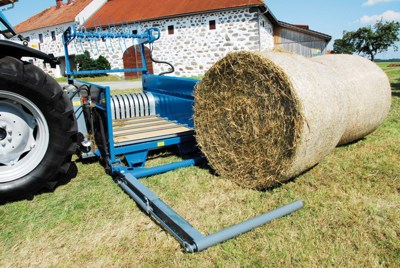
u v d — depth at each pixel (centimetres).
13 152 270
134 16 1828
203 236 200
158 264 189
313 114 244
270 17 1692
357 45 2966
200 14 1606
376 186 274
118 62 1819
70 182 308
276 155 260
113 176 316
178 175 316
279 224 223
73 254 201
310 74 259
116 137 331
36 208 260
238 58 275
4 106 266
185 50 1681
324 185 283
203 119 320
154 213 235
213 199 265
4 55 282
